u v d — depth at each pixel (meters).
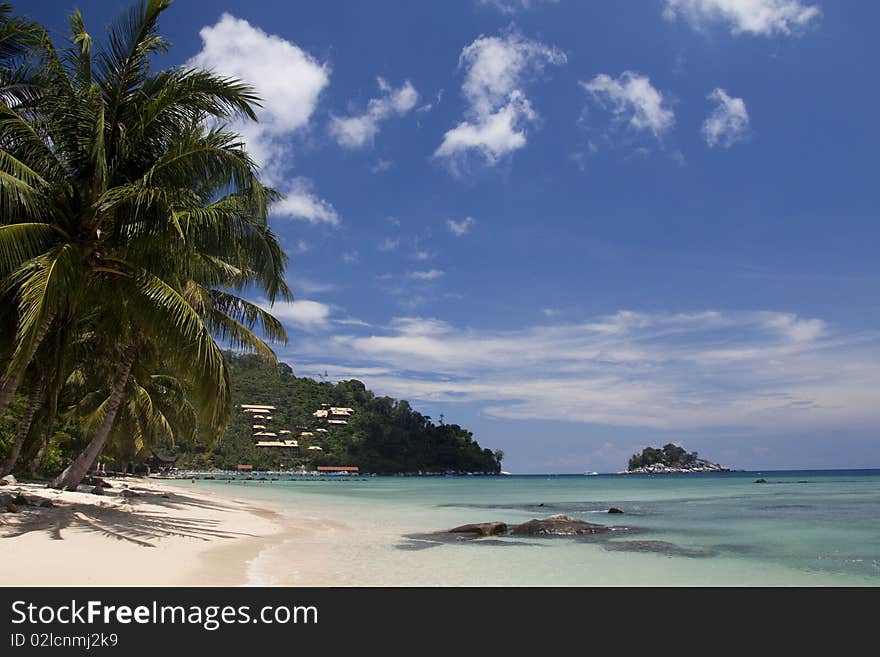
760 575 10.60
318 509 26.75
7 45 13.34
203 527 15.26
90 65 12.80
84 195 13.09
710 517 22.12
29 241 11.84
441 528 18.05
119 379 19.34
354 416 157.12
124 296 13.27
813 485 64.88
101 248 13.05
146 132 13.30
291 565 10.59
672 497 38.59
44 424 24.72
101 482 28.34
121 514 15.23
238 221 13.79
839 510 25.33
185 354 12.74
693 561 11.97
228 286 18.75
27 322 10.39
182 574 8.97
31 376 16.33
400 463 150.62
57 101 12.54
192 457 116.69
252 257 14.94
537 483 85.12
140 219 12.79
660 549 13.55
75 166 13.20
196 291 17.36
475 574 10.42
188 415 32.09
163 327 12.62
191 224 12.54
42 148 12.71
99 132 11.84
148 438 32.62
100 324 16.67
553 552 13.03
